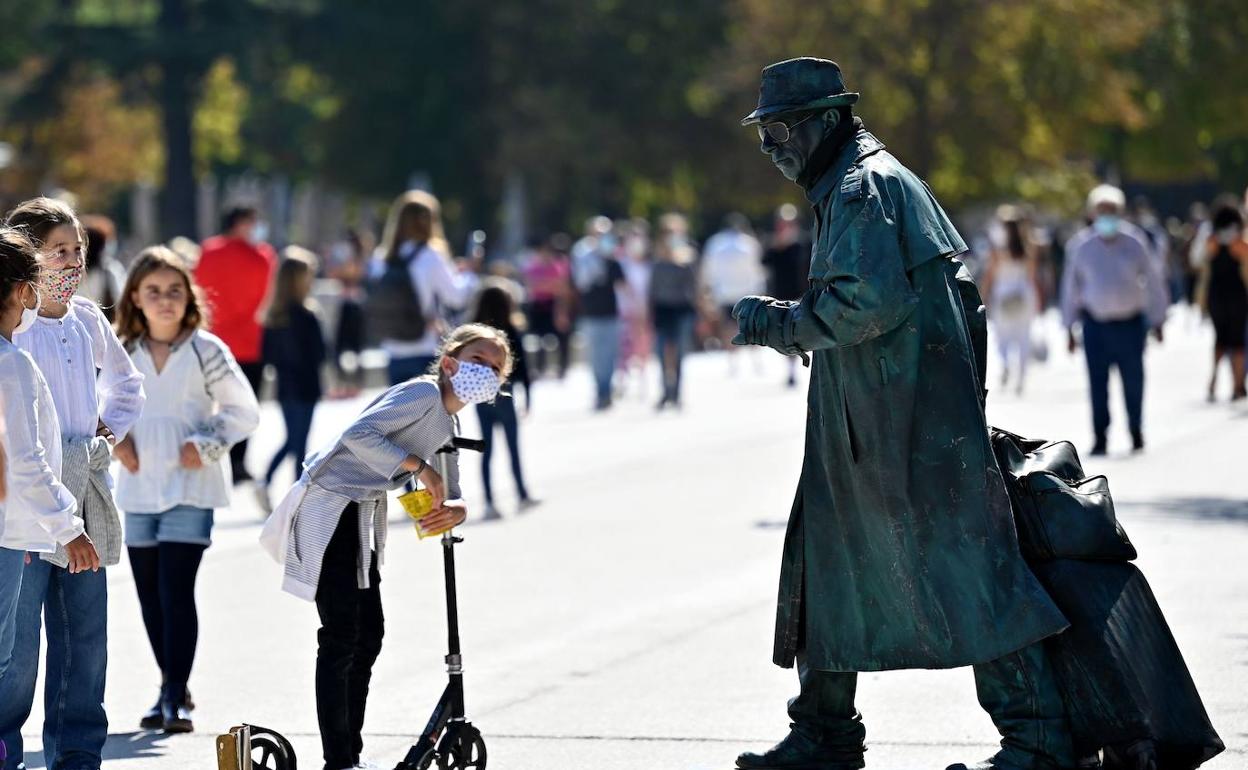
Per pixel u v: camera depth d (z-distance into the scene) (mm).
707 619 32188
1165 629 19953
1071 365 93875
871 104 134500
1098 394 52719
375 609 22188
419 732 24906
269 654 30422
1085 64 134500
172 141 166625
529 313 98500
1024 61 133750
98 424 22656
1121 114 139000
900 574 19609
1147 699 19391
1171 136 171375
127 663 30234
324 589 21469
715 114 182125
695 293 76812
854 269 19188
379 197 199125
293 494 21453
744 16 145500
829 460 20047
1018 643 19312
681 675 27859
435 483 20969
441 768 20375
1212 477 47438
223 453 26188
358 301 81812
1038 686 19656
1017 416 64938
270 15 166875
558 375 97875
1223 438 56781
